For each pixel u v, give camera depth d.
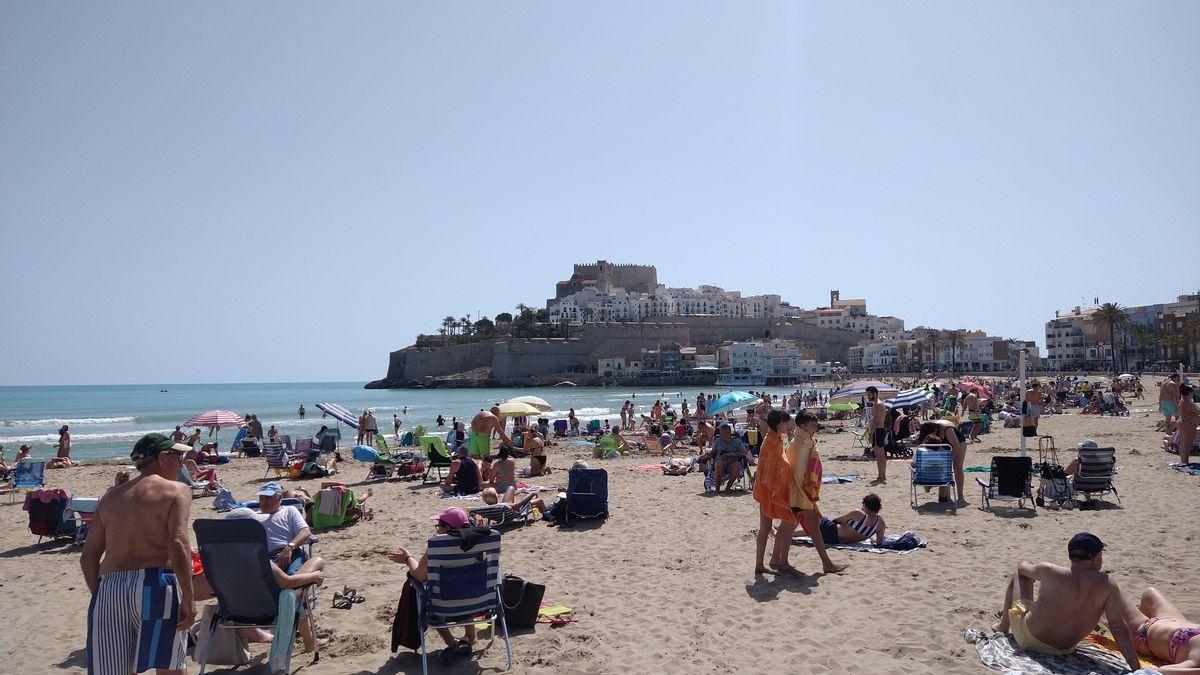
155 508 4.36
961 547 8.64
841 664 5.39
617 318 188.25
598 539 9.91
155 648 4.23
